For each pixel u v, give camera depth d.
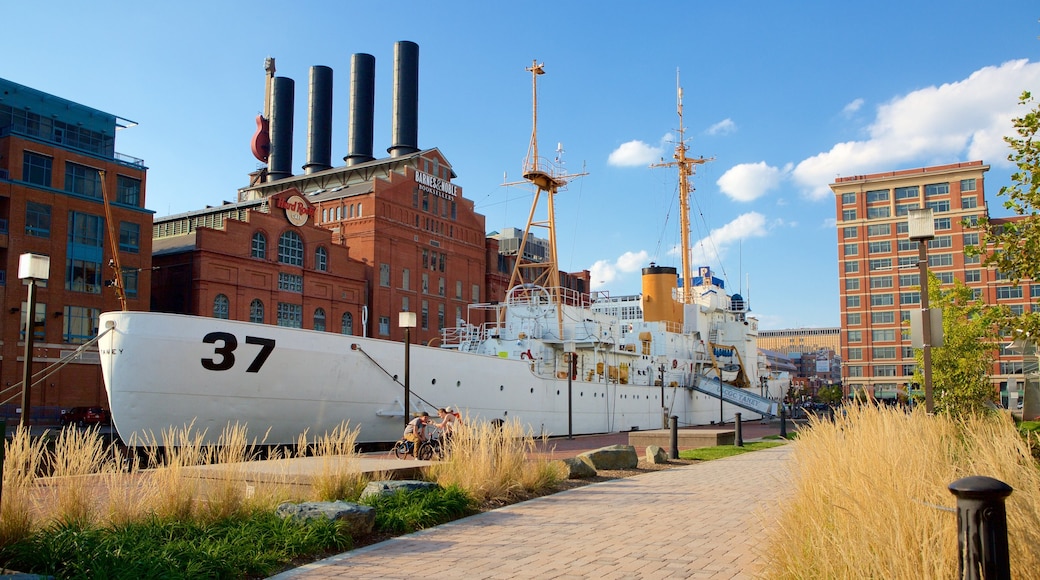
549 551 9.77
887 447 8.62
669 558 9.30
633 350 48.34
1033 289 84.81
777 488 15.18
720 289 66.94
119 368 21.75
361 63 92.06
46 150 53.31
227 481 11.18
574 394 40.16
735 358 64.25
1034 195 12.79
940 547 5.61
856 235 96.12
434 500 12.30
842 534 6.68
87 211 54.78
